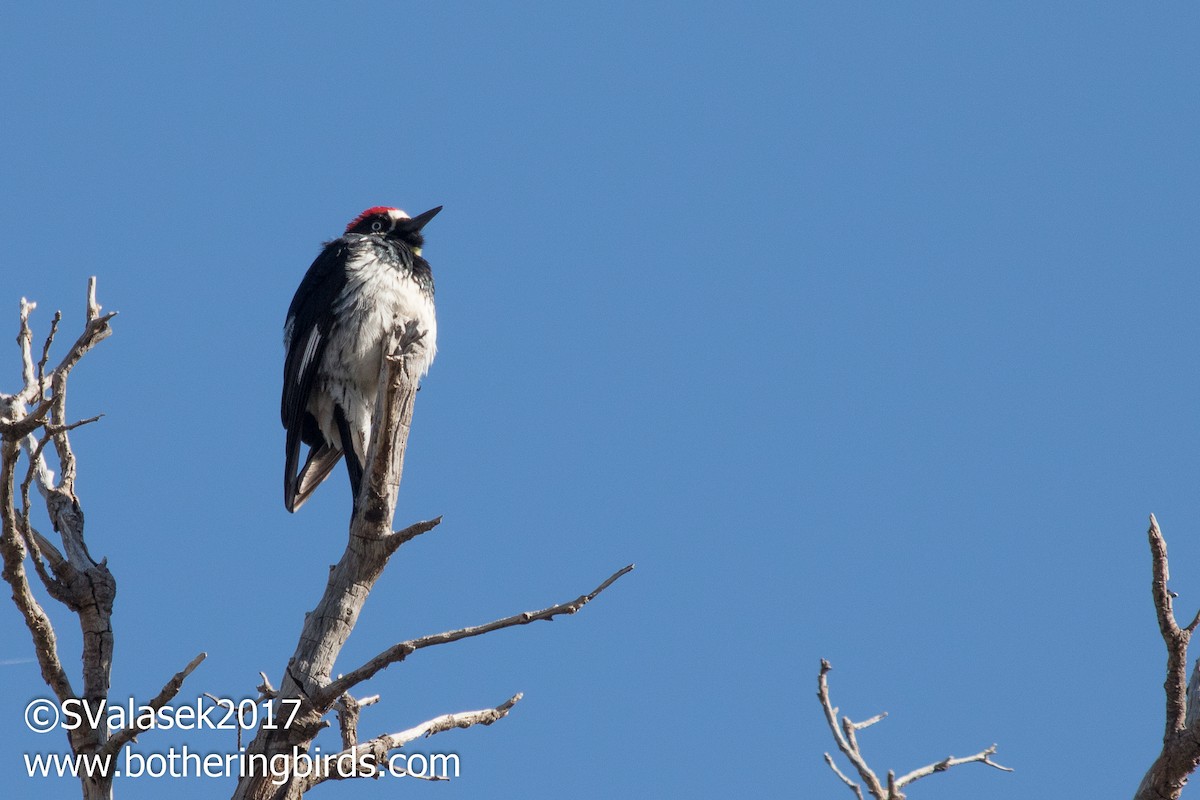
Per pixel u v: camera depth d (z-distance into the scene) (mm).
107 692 10406
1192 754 7867
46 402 9422
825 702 7996
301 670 9711
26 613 9773
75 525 11133
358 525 10008
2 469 9531
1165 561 7859
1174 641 7844
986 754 8164
